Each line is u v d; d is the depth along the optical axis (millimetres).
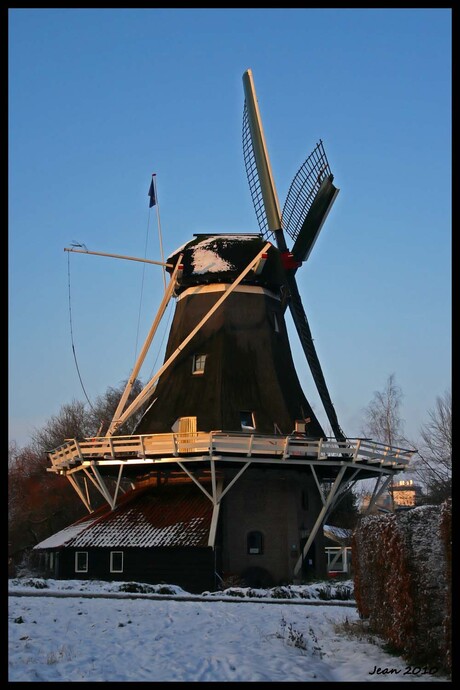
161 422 38875
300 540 37812
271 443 35719
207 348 39969
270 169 44000
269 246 39875
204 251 41656
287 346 42250
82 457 37781
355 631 18297
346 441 36469
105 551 35188
